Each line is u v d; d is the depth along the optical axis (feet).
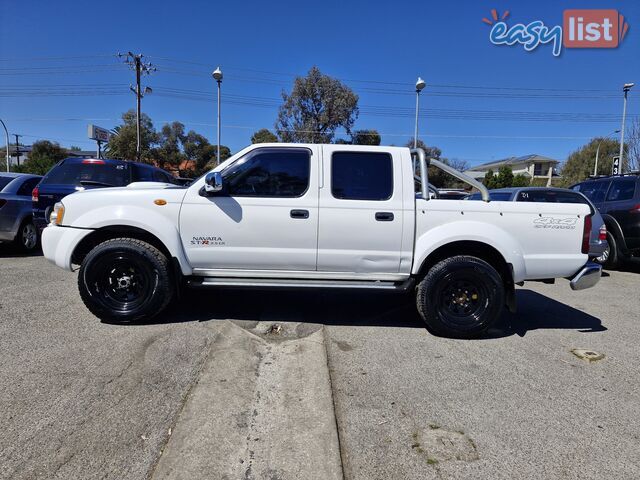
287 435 8.66
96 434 8.45
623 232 28.22
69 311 15.76
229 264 14.51
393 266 14.49
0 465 7.47
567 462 8.13
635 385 11.43
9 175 28.99
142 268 14.17
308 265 14.51
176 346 12.76
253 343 13.29
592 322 17.03
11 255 27.91
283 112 108.47
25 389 10.04
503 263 14.62
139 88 101.45
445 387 10.97
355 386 10.89
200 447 8.16
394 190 14.38
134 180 26.50
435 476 7.64
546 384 11.34
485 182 134.82
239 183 14.43
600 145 169.48
